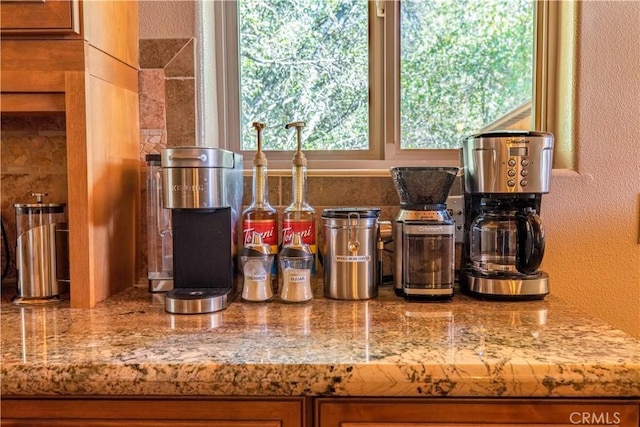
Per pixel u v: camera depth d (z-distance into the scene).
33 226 1.00
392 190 1.25
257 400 0.65
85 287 0.96
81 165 0.95
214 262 1.00
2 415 0.66
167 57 1.21
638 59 1.17
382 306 0.96
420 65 1.35
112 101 1.07
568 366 0.62
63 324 0.84
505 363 0.63
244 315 0.90
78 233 0.96
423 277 1.00
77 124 0.94
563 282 1.21
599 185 1.19
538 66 1.30
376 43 1.35
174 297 0.91
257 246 1.00
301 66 1.38
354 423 0.65
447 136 1.37
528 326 0.81
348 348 0.69
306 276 1.00
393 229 1.08
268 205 1.14
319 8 1.36
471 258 1.09
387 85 1.34
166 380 0.63
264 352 0.68
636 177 1.19
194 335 0.77
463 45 1.35
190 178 0.92
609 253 1.20
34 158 1.21
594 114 1.18
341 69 1.37
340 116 1.38
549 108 1.27
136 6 1.21
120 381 0.63
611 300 1.20
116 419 0.66
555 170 1.19
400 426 0.64
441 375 0.62
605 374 0.62
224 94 1.37
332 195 1.25
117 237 1.09
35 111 0.96
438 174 1.03
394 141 1.36
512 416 0.64
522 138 0.97
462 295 1.06
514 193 0.98
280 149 1.39
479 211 1.09
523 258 0.97
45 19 0.92
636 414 0.63
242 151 1.39
